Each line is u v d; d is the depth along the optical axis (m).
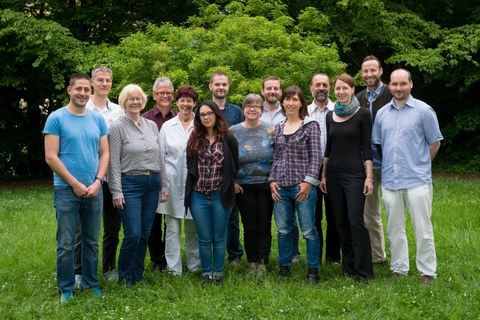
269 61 9.23
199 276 5.23
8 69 13.27
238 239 5.86
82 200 4.53
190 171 4.89
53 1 13.16
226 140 4.91
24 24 11.64
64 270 4.54
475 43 12.49
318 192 5.66
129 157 4.76
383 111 5.05
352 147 4.93
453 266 5.16
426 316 4.00
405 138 4.84
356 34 13.41
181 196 5.23
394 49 13.70
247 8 11.09
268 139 5.19
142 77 9.80
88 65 11.20
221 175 4.88
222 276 5.07
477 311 4.01
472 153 15.09
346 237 5.06
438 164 15.14
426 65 12.64
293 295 4.52
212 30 10.33
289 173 4.96
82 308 4.30
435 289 4.44
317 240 5.00
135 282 4.91
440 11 15.07
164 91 5.48
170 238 5.29
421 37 13.82
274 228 7.18
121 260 4.86
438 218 7.40
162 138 5.32
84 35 14.12
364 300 4.29
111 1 13.57
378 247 5.62
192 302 4.32
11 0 12.65
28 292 4.79
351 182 4.91
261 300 4.34
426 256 4.80
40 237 6.93
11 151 14.97
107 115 5.26
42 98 14.50
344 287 4.56
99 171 4.61
